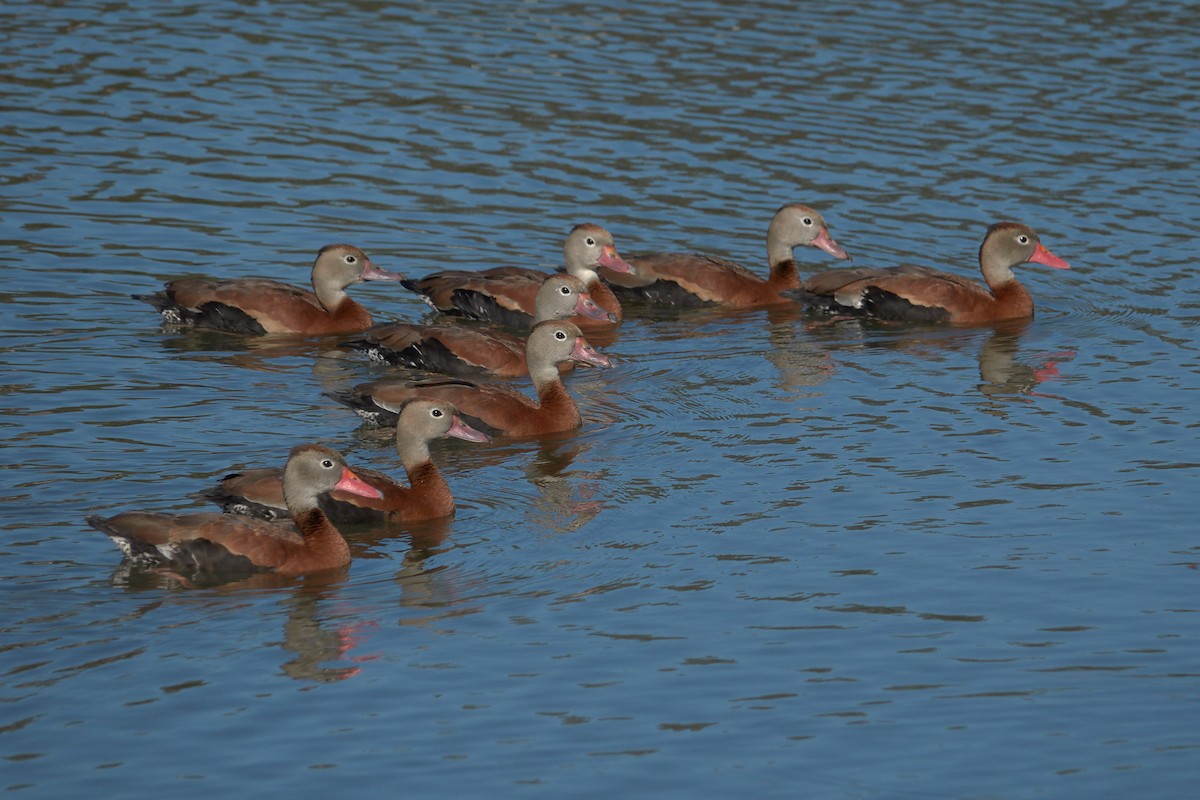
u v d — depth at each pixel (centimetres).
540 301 2159
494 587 1424
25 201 2473
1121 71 3144
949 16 3472
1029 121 2903
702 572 1453
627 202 2594
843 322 2294
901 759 1142
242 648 1295
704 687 1240
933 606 1380
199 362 2000
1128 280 2361
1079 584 1426
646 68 3142
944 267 2412
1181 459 1722
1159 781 1117
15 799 1077
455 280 2248
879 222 2545
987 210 2575
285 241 2409
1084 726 1190
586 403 1947
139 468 1650
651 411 1916
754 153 2770
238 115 2864
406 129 2831
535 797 1088
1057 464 1716
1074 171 2709
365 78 3058
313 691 1227
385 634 1327
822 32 3359
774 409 1911
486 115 2898
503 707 1206
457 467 1741
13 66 3034
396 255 2384
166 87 2977
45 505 1544
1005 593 1408
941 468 1708
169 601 1379
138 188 2555
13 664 1254
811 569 1457
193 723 1177
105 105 2875
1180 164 2733
